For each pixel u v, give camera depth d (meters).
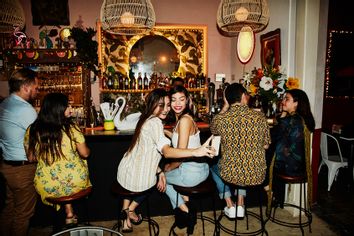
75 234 1.37
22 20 3.62
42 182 2.12
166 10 5.16
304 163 2.57
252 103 3.31
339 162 3.76
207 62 5.34
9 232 2.49
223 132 2.25
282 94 3.27
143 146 2.18
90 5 4.93
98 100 5.10
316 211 3.23
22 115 2.24
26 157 2.28
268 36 3.79
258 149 2.22
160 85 4.91
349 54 4.96
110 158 2.89
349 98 5.07
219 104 4.48
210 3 5.28
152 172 2.22
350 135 3.64
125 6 3.32
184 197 2.64
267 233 2.50
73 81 4.31
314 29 3.01
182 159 2.33
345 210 3.25
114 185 2.37
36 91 2.40
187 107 2.38
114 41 5.04
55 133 2.06
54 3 4.85
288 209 3.26
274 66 3.64
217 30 5.36
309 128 2.56
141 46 5.12
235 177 2.22
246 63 4.69
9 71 4.19
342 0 4.83
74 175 2.16
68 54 4.09
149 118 2.19
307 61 3.03
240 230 2.80
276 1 3.62
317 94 3.22
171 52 5.23
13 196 2.44
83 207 2.90
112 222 2.93
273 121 3.07
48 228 2.84
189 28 5.21
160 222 2.94
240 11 3.29
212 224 2.92
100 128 3.19
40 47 4.27
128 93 5.04
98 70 4.56
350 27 4.91
